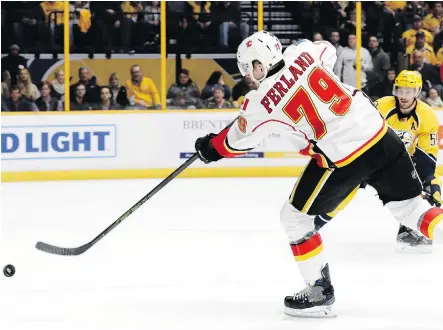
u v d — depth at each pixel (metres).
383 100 8.13
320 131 5.47
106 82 13.63
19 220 9.95
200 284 6.70
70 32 13.49
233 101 13.92
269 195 11.72
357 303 6.08
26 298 6.30
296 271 7.12
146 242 8.50
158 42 13.71
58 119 13.43
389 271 7.07
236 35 13.90
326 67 5.55
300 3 14.00
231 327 5.54
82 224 9.65
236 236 8.77
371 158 5.52
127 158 13.59
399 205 5.76
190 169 13.68
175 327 5.54
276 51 5.47
